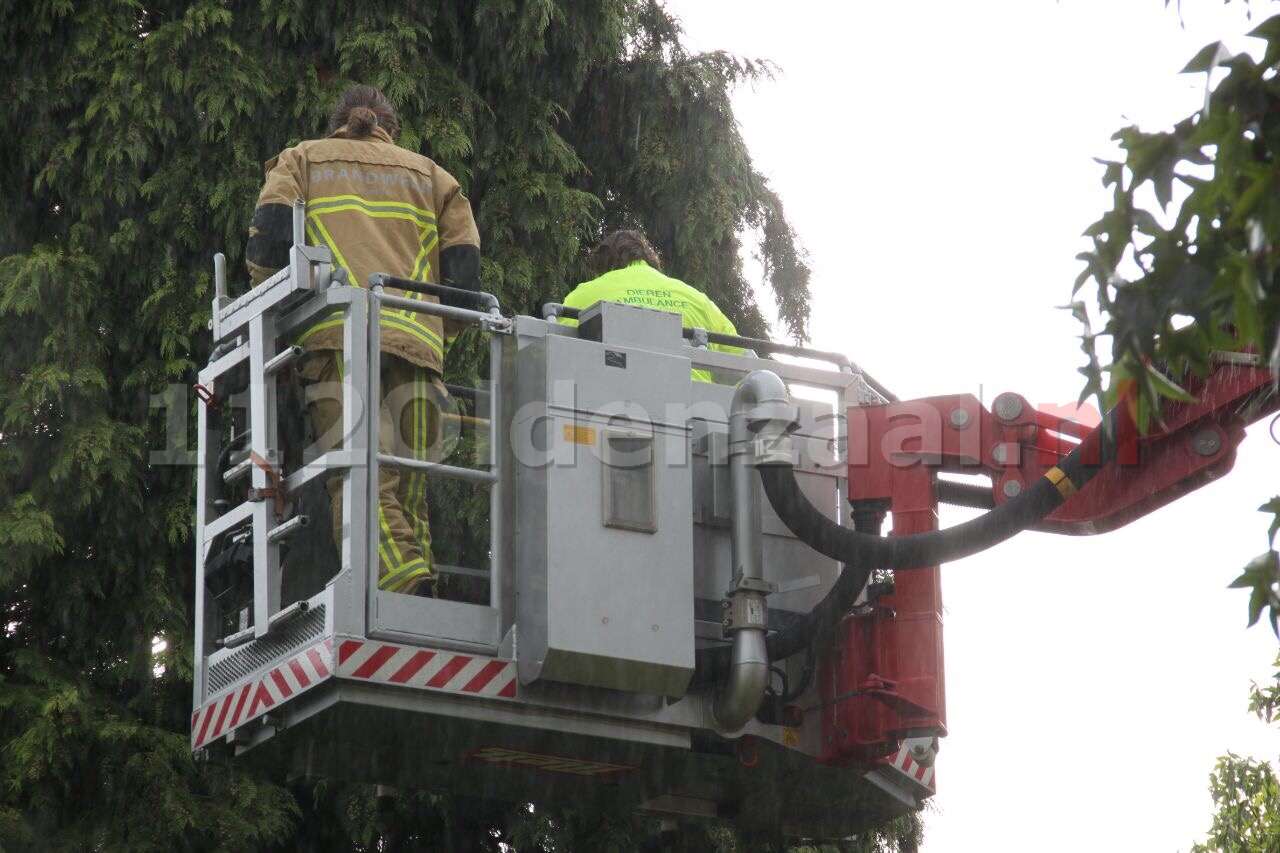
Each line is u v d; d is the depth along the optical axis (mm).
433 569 10727
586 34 21750
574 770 11242
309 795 18422
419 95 19953
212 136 19062
